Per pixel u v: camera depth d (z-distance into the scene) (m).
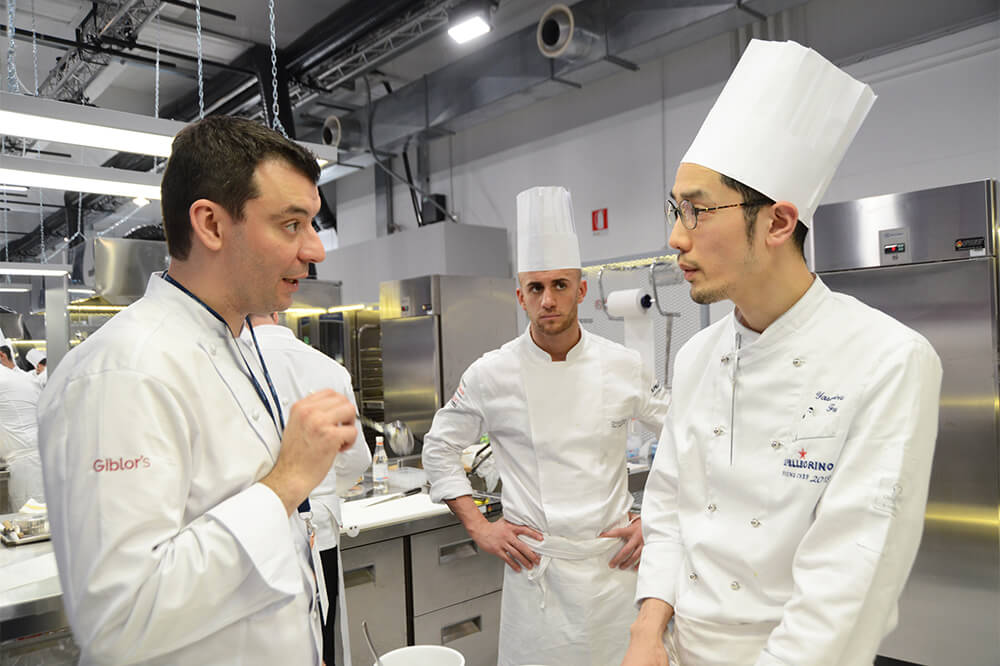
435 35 4.61
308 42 4.83
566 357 1.83
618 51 3.83
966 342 2.56
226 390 0.90
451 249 5.30
